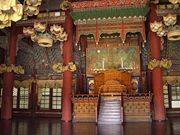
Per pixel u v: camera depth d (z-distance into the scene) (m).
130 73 23.97
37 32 17.83
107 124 17.02
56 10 20.27
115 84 22.92
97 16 19.16
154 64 18.42
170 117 22.94
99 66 24.72
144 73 24.33
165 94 24.88
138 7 18.20
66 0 19.77
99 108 18.70
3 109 20.09
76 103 19.77
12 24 20.81
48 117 24.59
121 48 24.66
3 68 20.17
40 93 26.81
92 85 24.73
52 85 26.44
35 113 26.44
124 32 19.03
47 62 26.53
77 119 19.42
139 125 15.88
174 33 15.98
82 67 25.16
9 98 20.23
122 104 18.03
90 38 24.95
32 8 11.62
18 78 26.88
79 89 24.72
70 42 19.67
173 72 24.45
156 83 18.38
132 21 19.06
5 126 15.31
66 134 11.84
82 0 20.17
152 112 19.22
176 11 18.56
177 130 12.91
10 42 20.69
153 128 13.99
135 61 24.36
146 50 24.08
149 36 20.25
